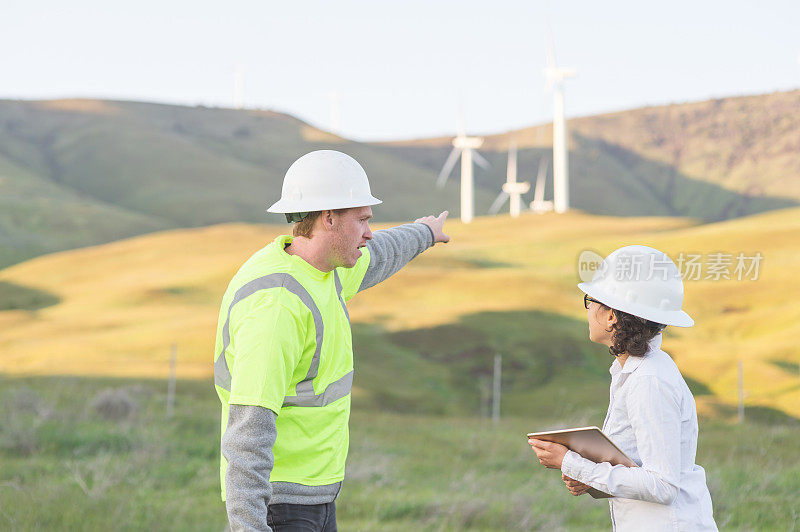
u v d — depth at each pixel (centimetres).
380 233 378
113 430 1188
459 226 9969
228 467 277
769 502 693
